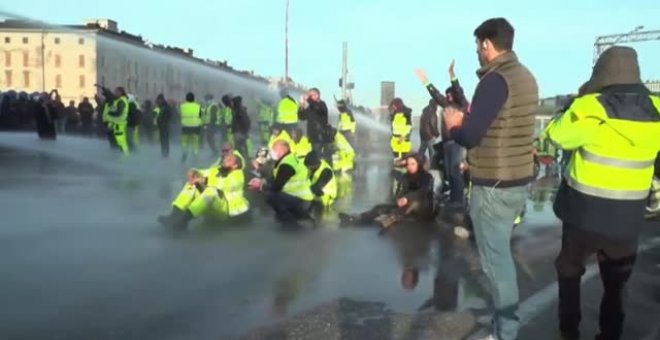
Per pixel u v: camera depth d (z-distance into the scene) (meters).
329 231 8.48
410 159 9.18
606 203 4.09
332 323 4.76
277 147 8.76
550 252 7.51
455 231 8.19
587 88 4.28
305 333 4.53
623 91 4.02
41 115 22.73
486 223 4.09
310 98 15.62
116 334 4.56
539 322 4.96
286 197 8.68
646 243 7.90
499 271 4.14
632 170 4.05
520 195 4.04
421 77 5.39
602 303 4.50
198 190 8.39
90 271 6.19
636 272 6.58
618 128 3.97
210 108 20.62
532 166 4.08
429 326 4.70
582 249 4.35
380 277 6.22
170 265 6.48
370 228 8.71
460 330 4.64
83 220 8.72
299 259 6.88
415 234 8.34
